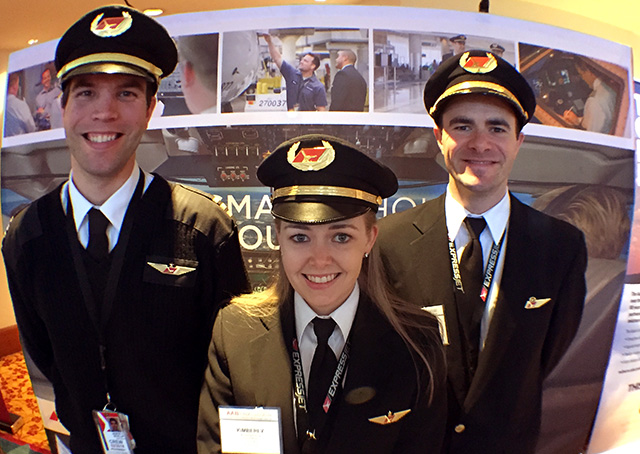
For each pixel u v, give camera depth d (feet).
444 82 3.73
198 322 4.03
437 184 4.87
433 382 3.16
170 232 3.79
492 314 3.92
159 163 5.03
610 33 8.68
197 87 4.88
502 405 3.95
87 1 8.64
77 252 3.67
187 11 9.34
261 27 4.75
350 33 4.70
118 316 3.68
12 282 4.07
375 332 3.10
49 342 4.34
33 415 8.53
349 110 4.76
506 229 4.01
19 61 5.51
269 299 3.41
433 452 3.27
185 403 4.03
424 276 4.00
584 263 4.33
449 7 8.60
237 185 4.93
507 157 3.63
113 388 3.87
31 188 5.57
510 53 4.83
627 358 5.59
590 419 5.51
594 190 5.09
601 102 5.05
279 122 4.80
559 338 4.42
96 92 3.41
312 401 3.05
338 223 2.78
